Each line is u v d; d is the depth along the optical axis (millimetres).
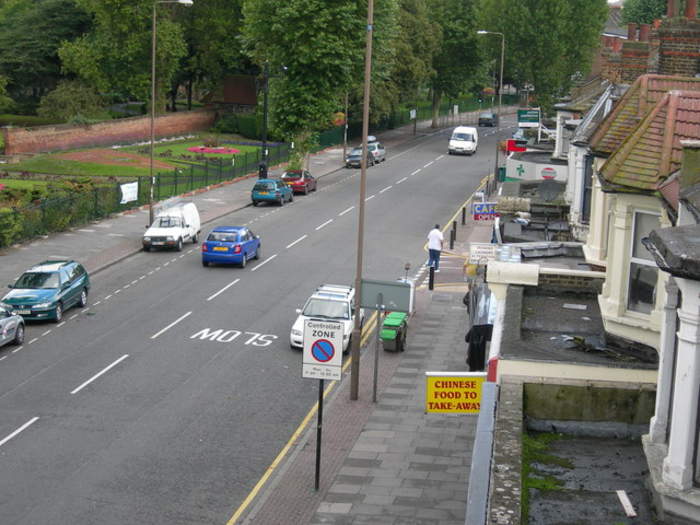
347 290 33812
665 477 8852
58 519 19047
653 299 14141
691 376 8508
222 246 43312
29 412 25141
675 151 14109
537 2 99625
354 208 62156
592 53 101812
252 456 22875
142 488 20734
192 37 102000
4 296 34875
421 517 19797
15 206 48781
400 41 97125
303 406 26594
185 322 34531
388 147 97375
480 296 30938
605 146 19516
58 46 100688
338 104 73125
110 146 87438
